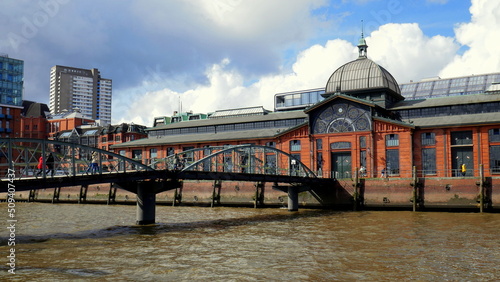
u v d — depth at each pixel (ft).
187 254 74.49
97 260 69.72
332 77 200.95
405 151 167.22
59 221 121.70
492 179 135.64
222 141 212.02
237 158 204.85
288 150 192.65
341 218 127.54
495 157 154.61
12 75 341.82
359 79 193.57
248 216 135.13
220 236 93.56
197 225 111.75
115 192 197.77
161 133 248.73
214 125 230.48
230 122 224.53
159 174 104.99
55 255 73.46
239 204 171.32
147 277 59.67
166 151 227.81
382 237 91.71
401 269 64.23
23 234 96.58
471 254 74.33
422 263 67.92
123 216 135.85
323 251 77.05
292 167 190.70
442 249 78.59
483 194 135.33
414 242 85.61
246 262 68.54
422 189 144.87
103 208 171.32
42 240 88.28
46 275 60.23
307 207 164.25
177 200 183.32
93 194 203.10
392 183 149.59
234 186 172.76
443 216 128.26
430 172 163.94
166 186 110.32
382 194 150.82
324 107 184.34
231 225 111.86
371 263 67.97
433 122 167.94
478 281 57.98
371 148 172.45
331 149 181.37
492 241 86.28
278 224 113.80
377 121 173.27
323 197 161.17
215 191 175.73
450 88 276.41
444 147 162.20
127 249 78.84
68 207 178.29
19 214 144.05
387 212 143.54
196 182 180.96
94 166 98.43
